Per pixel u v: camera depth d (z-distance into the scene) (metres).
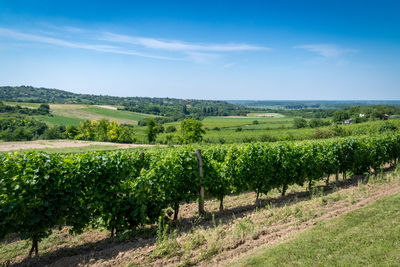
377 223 5.75
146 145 55.28
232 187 9.05
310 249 4.82
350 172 13.77
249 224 6.36
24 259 5.55
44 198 5.58
